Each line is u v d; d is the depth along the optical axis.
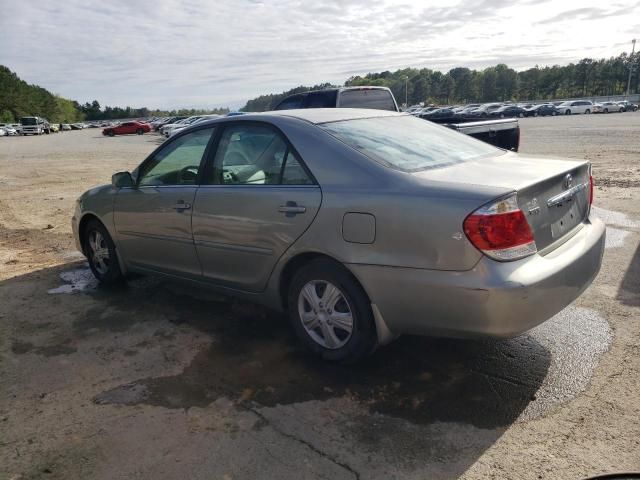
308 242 3.34
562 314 4.09
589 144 18.08
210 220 3.95
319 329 3.55
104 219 5.02
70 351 3.89
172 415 3.02
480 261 2.74
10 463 2.66
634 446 2.57
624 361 3.35
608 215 7.16
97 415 3.05
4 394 3.32
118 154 24.84
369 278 3.09
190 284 4.43
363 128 3.72
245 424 2.90
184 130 4.36
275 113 3.91
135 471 2.57
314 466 2.54
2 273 5.91
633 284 4.61
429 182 2.98
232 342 3.93
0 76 104.12
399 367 3.44
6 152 28.89
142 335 4.12
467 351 3.59
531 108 52.38
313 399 3.12
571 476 2.39
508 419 2.84
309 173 3.40
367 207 3.06
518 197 2.79
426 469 2.49
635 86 103.88
